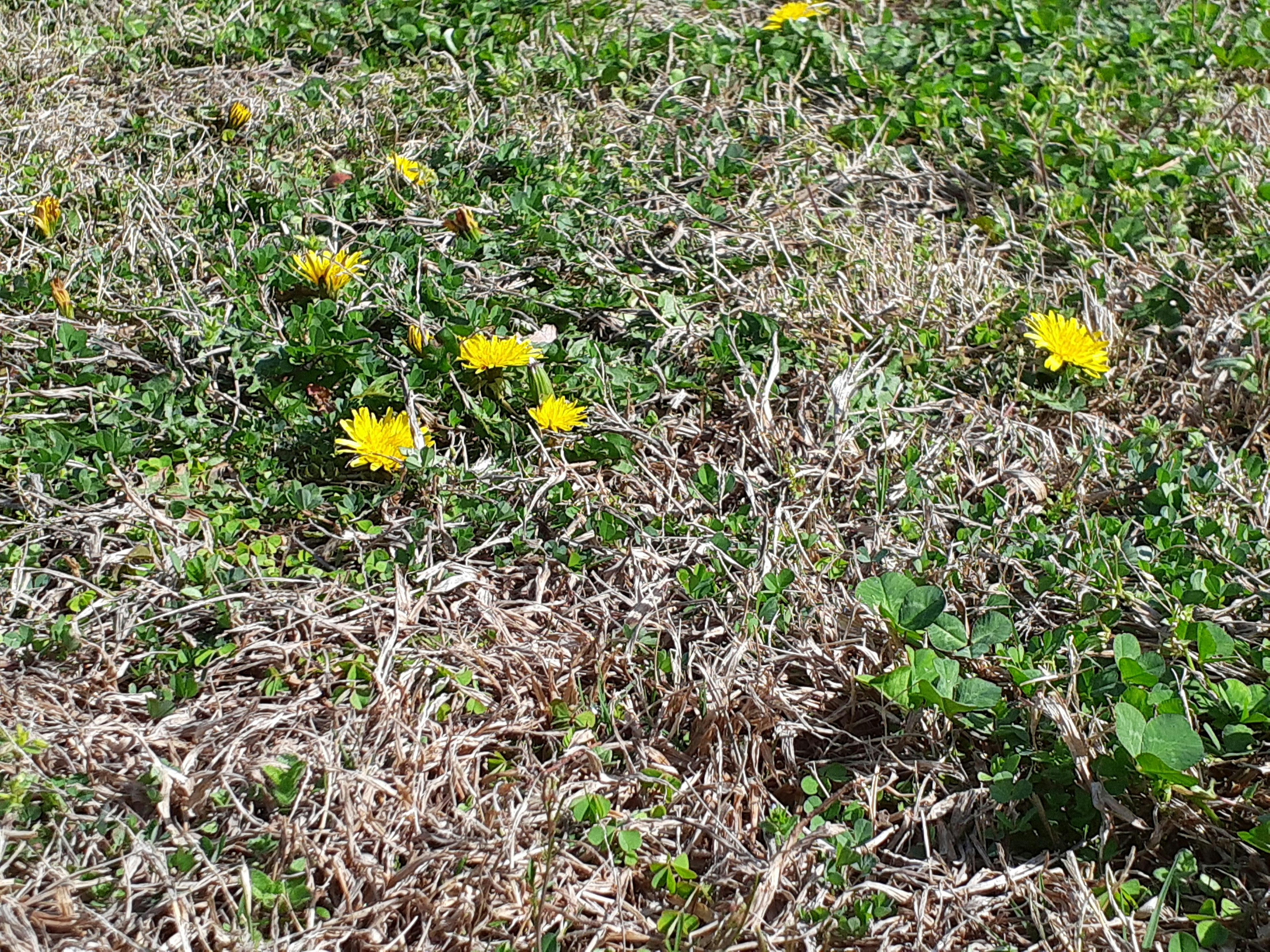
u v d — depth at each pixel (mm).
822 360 1026
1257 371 1019
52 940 793
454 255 1075
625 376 1008
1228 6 1337
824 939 812
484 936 812
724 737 870
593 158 1159
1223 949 808
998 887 831
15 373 988
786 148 1182
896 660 886
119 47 1260
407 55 1275
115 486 934
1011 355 1037
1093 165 1154
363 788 838
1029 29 1299
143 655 877
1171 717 833
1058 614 904
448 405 992
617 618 908
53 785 823
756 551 924
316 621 888
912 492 951
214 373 999
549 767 855
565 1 1319
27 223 1082
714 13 1342
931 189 1154
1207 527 923
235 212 1101
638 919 818
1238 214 1120
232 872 817
